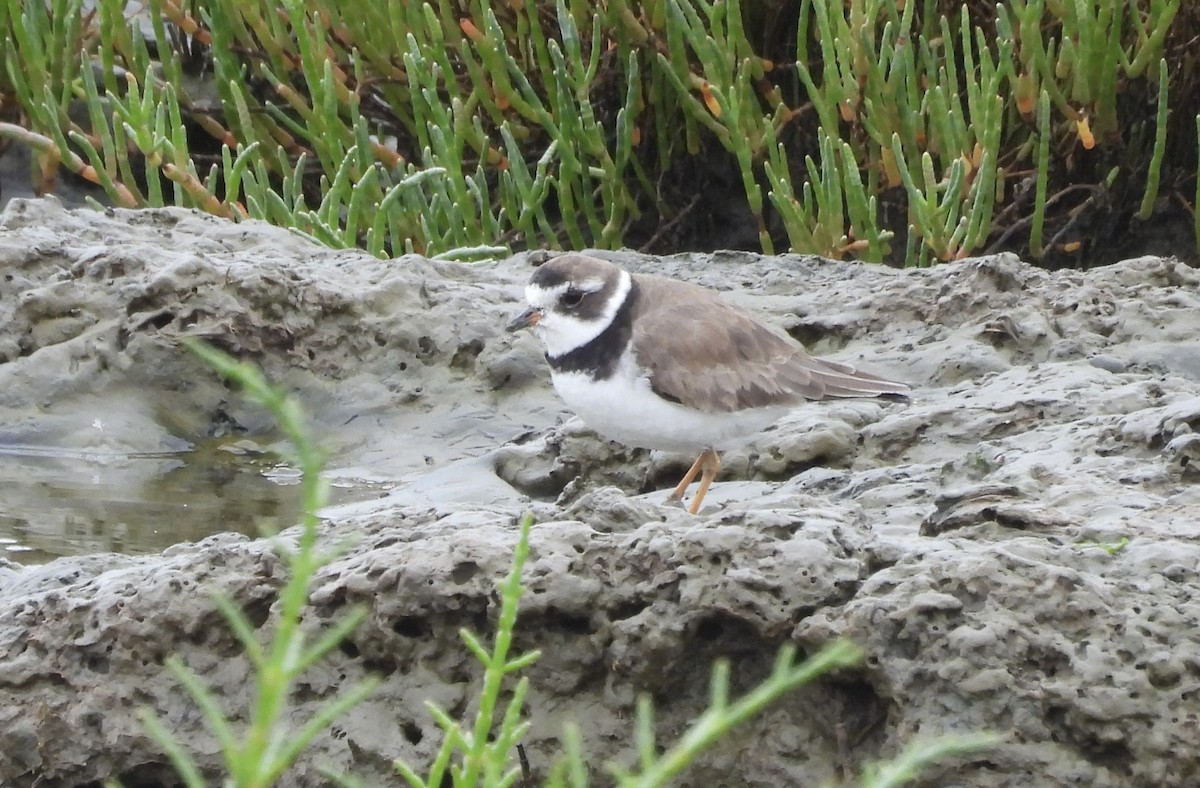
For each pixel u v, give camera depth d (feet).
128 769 25.16
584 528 25.16
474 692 24.72
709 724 11.21
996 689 22.62
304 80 68.44
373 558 25.21
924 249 58.54
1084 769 22.45
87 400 43.39
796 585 23.82
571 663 24.59
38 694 25.39
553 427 42.52
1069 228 64.64
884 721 23.61
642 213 69.15
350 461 42.14
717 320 32.04
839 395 32.81
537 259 50.62
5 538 34.86
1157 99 62.95
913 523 29.27
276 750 12.48
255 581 25.64
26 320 44.19
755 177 67.15
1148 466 29.94
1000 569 23.48
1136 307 41.52
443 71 59.21
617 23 61.57
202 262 44.65
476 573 24.56
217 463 42.01
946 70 59.77
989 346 40.73
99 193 69.05
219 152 71.72
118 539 35.09
